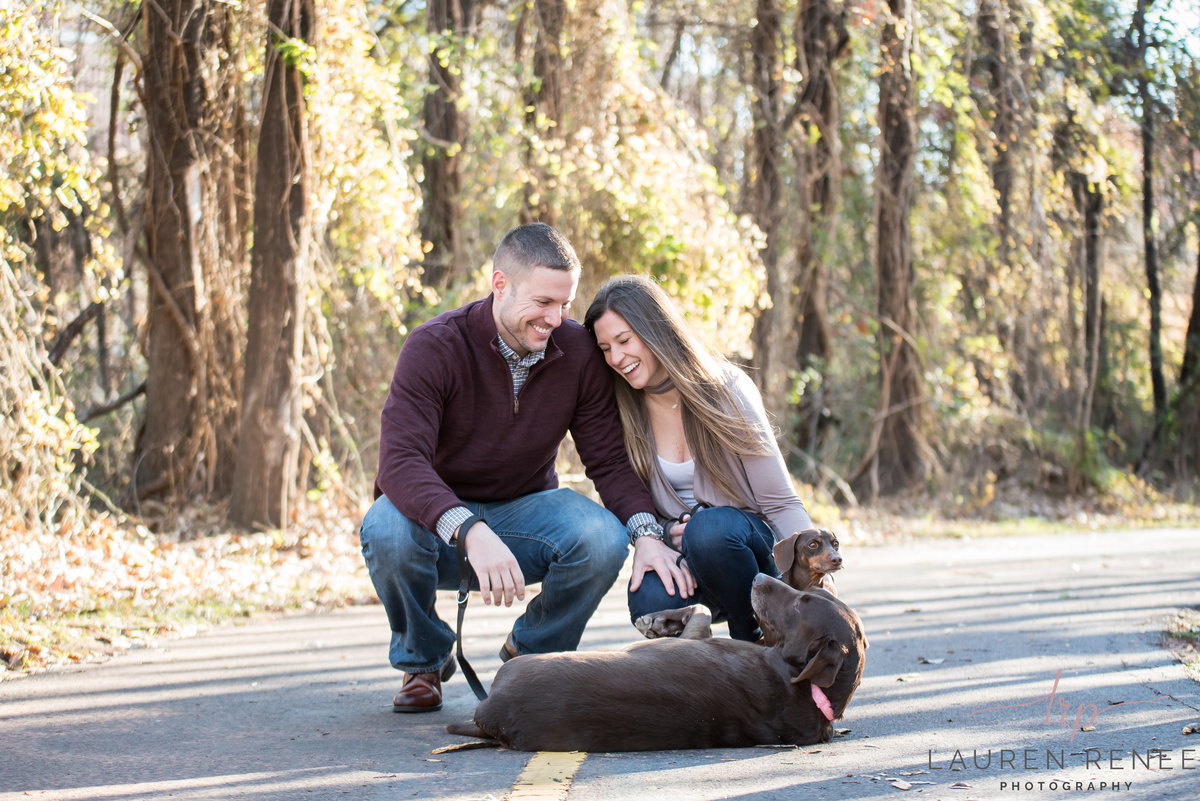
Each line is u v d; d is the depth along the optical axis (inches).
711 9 594.2
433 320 150.8
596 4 409.7
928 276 594.2
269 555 317.1
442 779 111.6
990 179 562.6
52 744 128.6
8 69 252.2
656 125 418.3
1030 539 450.3
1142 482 655.8
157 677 172.4
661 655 126.3
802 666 126.1
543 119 407.2
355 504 389.1
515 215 440.1
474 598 278.7
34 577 242.8
